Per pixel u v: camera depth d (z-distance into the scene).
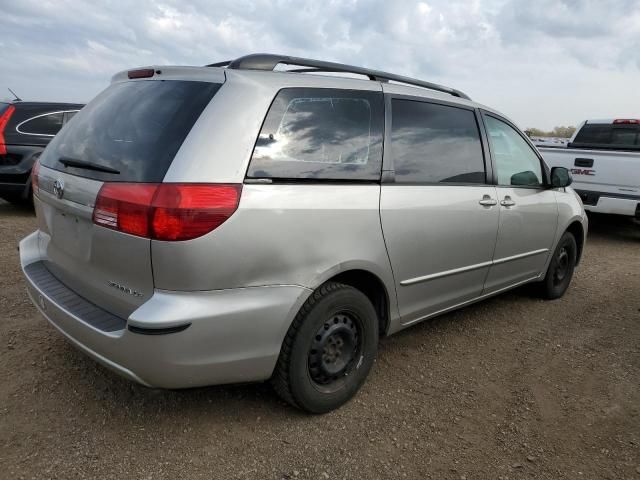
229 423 2.78
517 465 2.60
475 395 3.23
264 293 2.47
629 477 2.55
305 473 2.45
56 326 2.73
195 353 2.32
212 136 2.36
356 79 3.05
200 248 2.25
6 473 2.32
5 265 5.11
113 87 3.05
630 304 5.12
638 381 3.51
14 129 7.54
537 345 4.03
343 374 2.97
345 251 2.77
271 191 2.47
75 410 2.80
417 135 3.30
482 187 3.76
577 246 5.37
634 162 7.77
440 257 3.42
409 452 2.65
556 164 8.65
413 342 3.95
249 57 2.70
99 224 2.42
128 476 2.36
